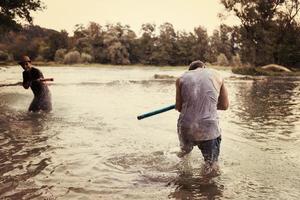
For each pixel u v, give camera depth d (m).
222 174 5.07
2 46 64.06
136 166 5.43
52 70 42.50
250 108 11.47
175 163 5.54
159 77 28.45
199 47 68.62
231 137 7.21
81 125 8.40
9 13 22.39
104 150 6.26
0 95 14.52
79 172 5.18
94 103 12.53
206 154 5.27
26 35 68.56
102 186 4.66
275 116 9.85
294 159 5.75
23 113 10.04
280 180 4.86
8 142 6.79
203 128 5.20
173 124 8.60
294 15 45.25
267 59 46.22
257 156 5.91
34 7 22.83
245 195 4.37
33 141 6.87
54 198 4.29
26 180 4.86
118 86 20.20
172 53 67.88
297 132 7.71
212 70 5.59
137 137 7.22
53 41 67.56
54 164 5.52
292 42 46.44
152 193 4.43
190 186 4.65
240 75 36.16
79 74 33.94
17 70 37.16
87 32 68.38
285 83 24.78
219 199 4.25
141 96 15.10
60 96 14.55
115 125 8.42
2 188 4.57
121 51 65.94
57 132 7.64
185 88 5.39
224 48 69.06
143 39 67.94
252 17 44.72
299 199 4.25
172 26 68.25
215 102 5.34
